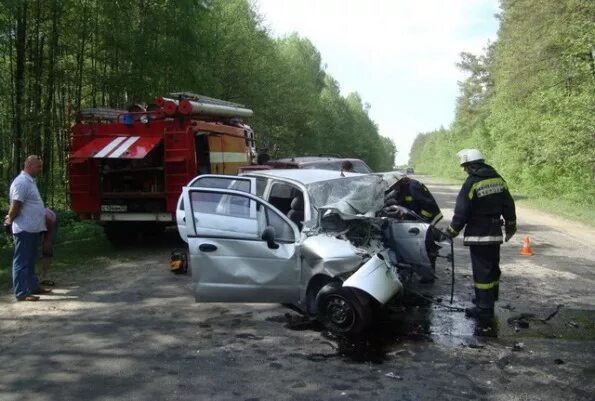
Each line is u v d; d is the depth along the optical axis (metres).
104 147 10.23
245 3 31.45
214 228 6.13
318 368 4.82
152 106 10.69
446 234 6.52
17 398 4.25
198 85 18.19
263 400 4.19
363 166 12.97
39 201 7.23
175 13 16.58
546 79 22.36
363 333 5.75
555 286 7.89
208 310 6.64
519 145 27.80
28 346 5.41
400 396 4.26
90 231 13.09
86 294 7.45
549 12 20.94
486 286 6.33
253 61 31.48
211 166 11.38
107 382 4.54
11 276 8.41
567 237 13.23
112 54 15.91
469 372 4.73
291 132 42.03
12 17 12.67
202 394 4.30
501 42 31.25
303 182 6.67
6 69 13.84
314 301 5.95
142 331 5.86
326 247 5.73
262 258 5.98
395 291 5.68
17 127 13.44
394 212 7.10
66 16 14.66
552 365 4.89
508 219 6.42
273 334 5.75
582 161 19.25
